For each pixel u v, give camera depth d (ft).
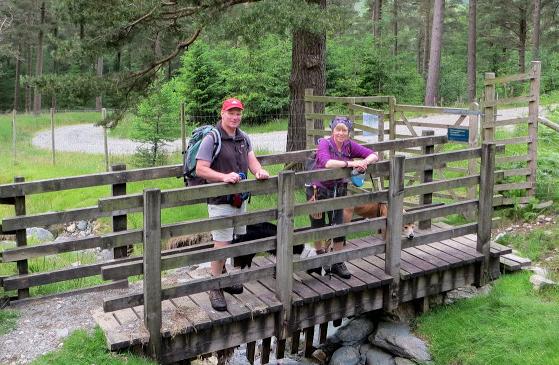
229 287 17.97
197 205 33.17
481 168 21.33
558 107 44.78
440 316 20.59
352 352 20.92
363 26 132.16
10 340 16.93
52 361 15.62
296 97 36.27
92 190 39.40
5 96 174.81
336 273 19.43
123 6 33.71
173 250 19.90
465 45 137.28
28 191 18.95
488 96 29.40
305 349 21.08
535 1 92.43
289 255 17.31
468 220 28.99
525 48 121.08
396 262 19.43
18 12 120.47
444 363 18.54
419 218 20.20
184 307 17.16
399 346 19.80
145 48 39.01
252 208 32.45
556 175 30.66
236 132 16.67
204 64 76.18
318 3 34.01
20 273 19.54
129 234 16.35
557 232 26.30
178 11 34.35
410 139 24.22
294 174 16.93
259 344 22.33
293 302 17.58
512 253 24.45
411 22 134.92
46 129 91.71
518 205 28.89
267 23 30.35
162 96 43.57
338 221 19.39
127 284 21.15
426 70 133.90
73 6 34.32
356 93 85.92
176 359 16.28
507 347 17.69
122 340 15.49
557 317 18.56
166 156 46.14
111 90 36.11
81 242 20.10
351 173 18.02
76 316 18.48
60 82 35.55
